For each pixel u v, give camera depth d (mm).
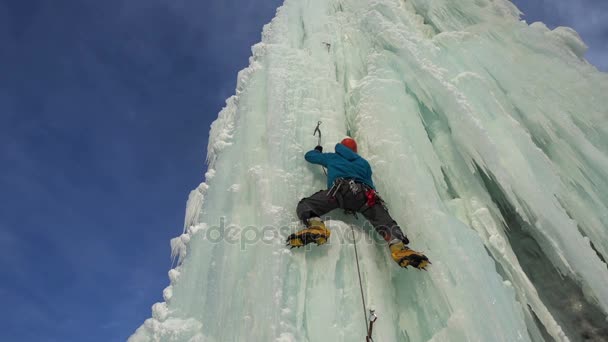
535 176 4191
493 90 5391
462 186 4488
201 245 3934
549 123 4973
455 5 7379
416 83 5234
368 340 2902
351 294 3221
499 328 2941
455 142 4590
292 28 7242
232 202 4012
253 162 4324
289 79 5242
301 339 2945
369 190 3648
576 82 5438
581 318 3816
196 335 3160
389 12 6852
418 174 3975
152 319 3857
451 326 2947
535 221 4012
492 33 6445
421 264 3148
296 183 4012
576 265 3652
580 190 4547
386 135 4344
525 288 3670
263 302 2996
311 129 4656
